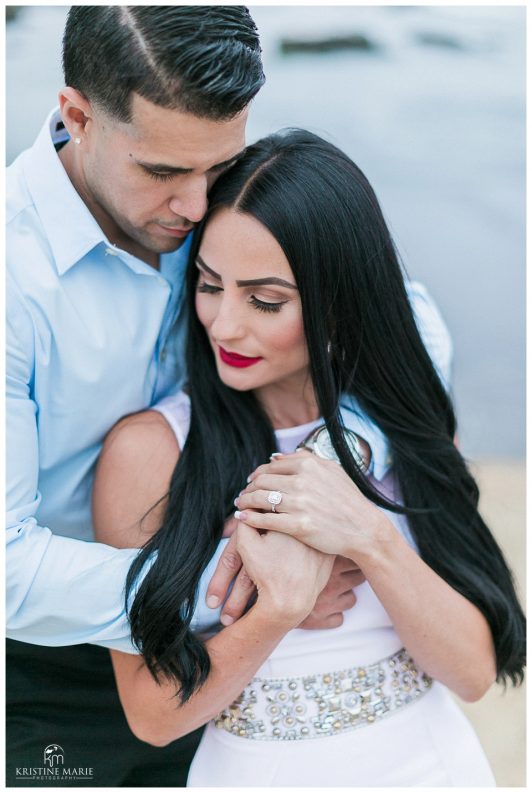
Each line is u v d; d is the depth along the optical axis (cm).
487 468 372
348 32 557
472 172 498
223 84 130
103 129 140
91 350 160
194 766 162
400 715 157
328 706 153
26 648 188
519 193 495
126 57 130
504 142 520
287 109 506
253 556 142
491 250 460
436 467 167
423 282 447
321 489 144
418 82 545
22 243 154
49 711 191
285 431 163
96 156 145
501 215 480
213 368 159
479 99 533
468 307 439
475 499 173
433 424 166
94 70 135
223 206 141
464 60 565
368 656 156
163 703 147
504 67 559
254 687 153
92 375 162
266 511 149
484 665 160
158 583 145
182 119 132
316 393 153
